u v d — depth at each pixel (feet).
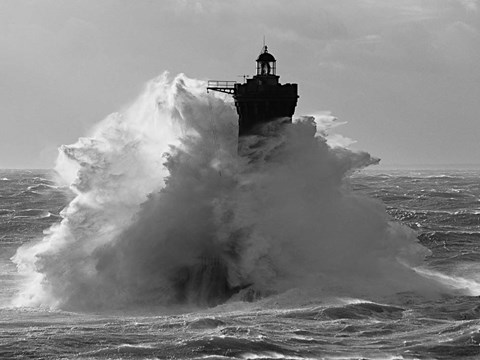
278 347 232.32
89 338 239.50
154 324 257.55
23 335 241.96
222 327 253.03
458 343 238.89
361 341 241.76
